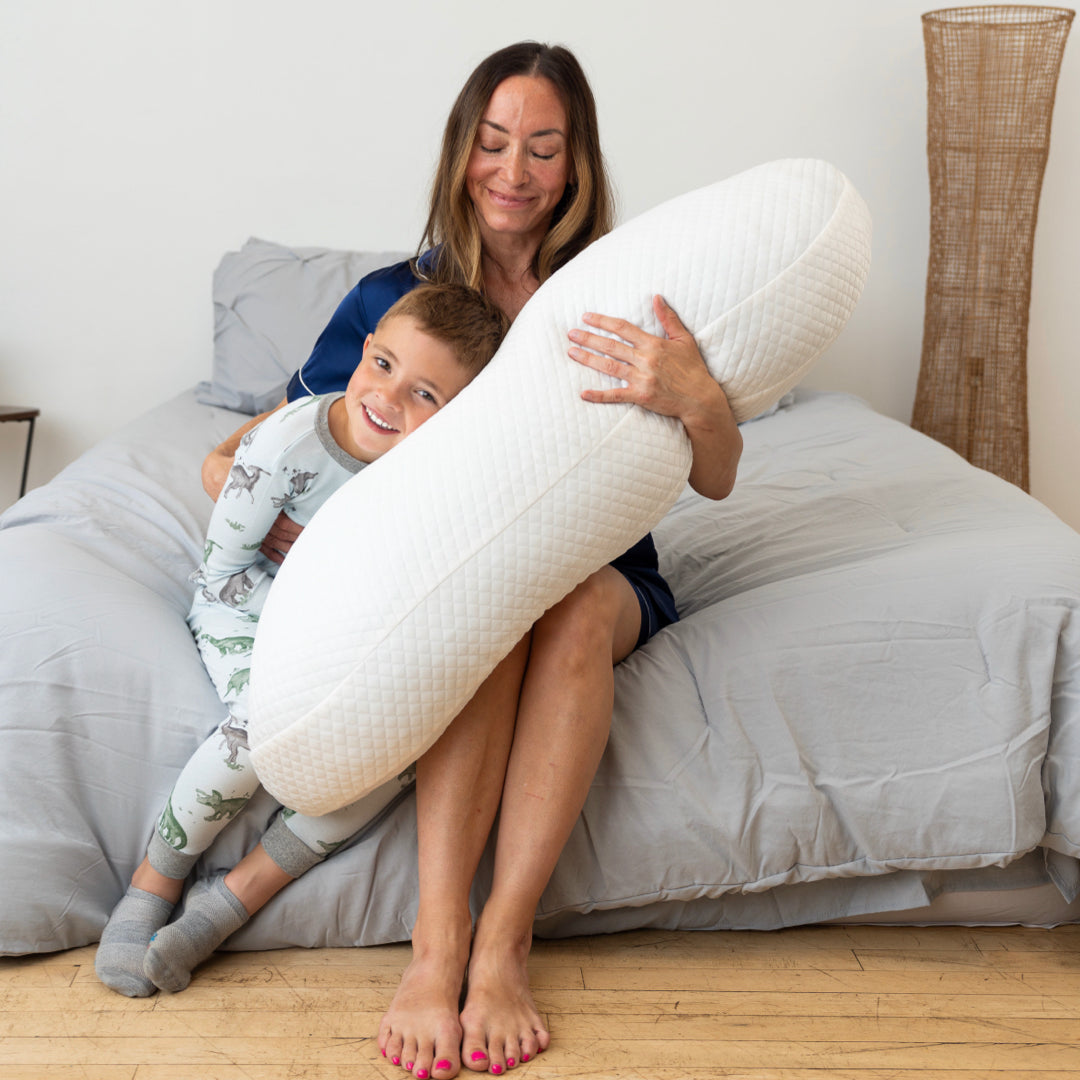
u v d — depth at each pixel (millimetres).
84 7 2723
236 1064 1028
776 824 1220
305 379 1470
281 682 1053
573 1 2848
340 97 2830
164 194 2840
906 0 2930
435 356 1174
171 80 2785
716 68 2926
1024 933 1345
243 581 1301
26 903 1144
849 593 1310
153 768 1201
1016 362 2936
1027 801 1207
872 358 3158
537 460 1065
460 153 1408
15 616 1199
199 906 1160
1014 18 2883
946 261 2922
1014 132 2809
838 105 2975
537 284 1519
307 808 1115
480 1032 1030
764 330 1139
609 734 1245
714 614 1373
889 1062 1071
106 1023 1080
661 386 1111
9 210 2812
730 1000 1170
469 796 1133
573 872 1229
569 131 1418
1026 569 1285
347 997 1142
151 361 2920
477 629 1037
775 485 1908
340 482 1260
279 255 2682
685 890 1235
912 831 1224
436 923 1089
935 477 1831
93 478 1767
